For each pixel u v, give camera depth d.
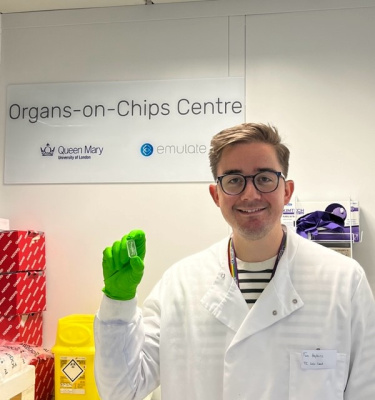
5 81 2.62
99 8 2.57
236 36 2.46
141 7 2.54
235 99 2.43
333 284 1.42
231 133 1.40
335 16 2.40
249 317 1.39
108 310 1.35
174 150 2.46
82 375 2.12
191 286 1.52
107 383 1.37
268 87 2.42
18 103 2.59
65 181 2.52
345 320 1.38
